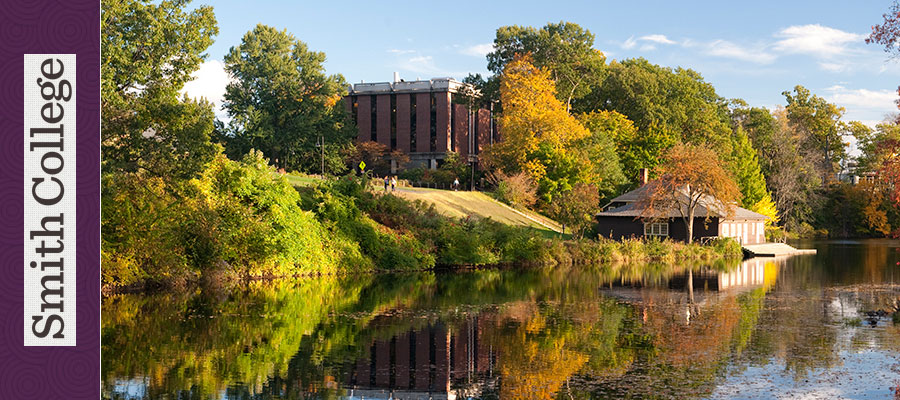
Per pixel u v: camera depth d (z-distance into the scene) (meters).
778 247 74.31
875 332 23.58
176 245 34.75
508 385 16.75
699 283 39.91
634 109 103.75
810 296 33.75
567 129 86.38
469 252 50.69
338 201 46.06
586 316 27.12
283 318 25.66
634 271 48.16
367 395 15.80
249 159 40.09
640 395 15.77
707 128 104.75
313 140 103.06
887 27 22.22
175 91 33.91
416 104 125.19
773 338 22.48
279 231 39.81
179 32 33.56
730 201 66.56
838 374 17.56
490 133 137.50
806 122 128.25
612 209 73.31
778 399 15.39
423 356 19.78
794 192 108.00
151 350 19.84
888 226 111.81
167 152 32.75
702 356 19.80
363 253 46.09
